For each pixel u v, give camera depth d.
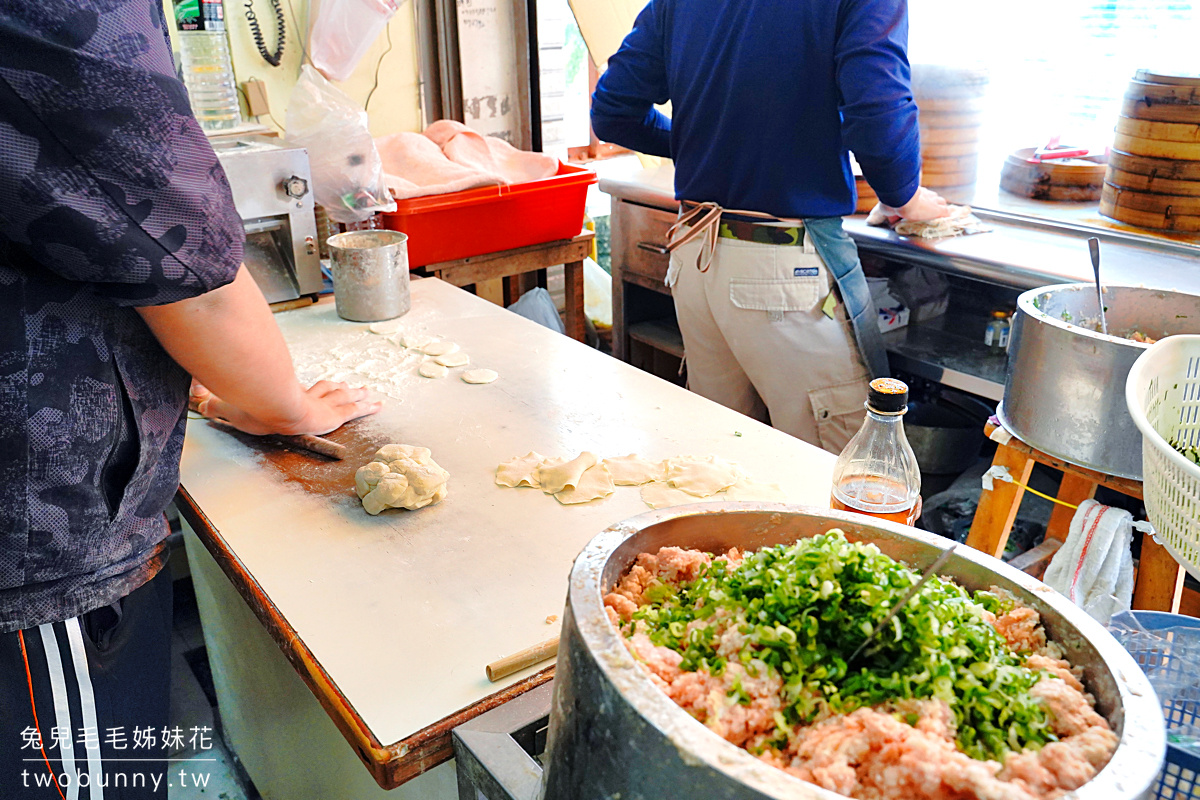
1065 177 2.63
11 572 0.89
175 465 1.05
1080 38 2.70
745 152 2.04
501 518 1.18
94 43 0.74
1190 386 1.04
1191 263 2.09
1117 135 2.35
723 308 2.21
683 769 0.45
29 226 0.75
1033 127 2.92
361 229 2.55
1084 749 0.49
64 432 0.87
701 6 2.03
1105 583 1.36
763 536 0.73
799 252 2.09
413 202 2.45
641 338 3.20
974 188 2.64
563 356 1.77
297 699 1.29
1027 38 2.83
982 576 0.66
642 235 2.99
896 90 1.80
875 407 0.99
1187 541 0.83
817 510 0.73
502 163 2.91
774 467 1.31
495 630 0.96
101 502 0.94
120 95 0.75
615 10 3.08
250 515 1.20
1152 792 0.45
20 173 0.73
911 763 0.47
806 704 0.53
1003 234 2.39
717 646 0.59
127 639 1.04
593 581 0.60
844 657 0.56
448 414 1.50
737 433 1.43
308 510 1.21
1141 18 2.54
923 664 0.54
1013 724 0.52
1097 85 2.70
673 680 0.57
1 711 0.92
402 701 0.86
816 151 1.98
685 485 1.24
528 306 2.92
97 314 0.88
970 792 0.46
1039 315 1.36
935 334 2.57
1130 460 1.29
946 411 2.64
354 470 1.32
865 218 2.57
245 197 1.94
